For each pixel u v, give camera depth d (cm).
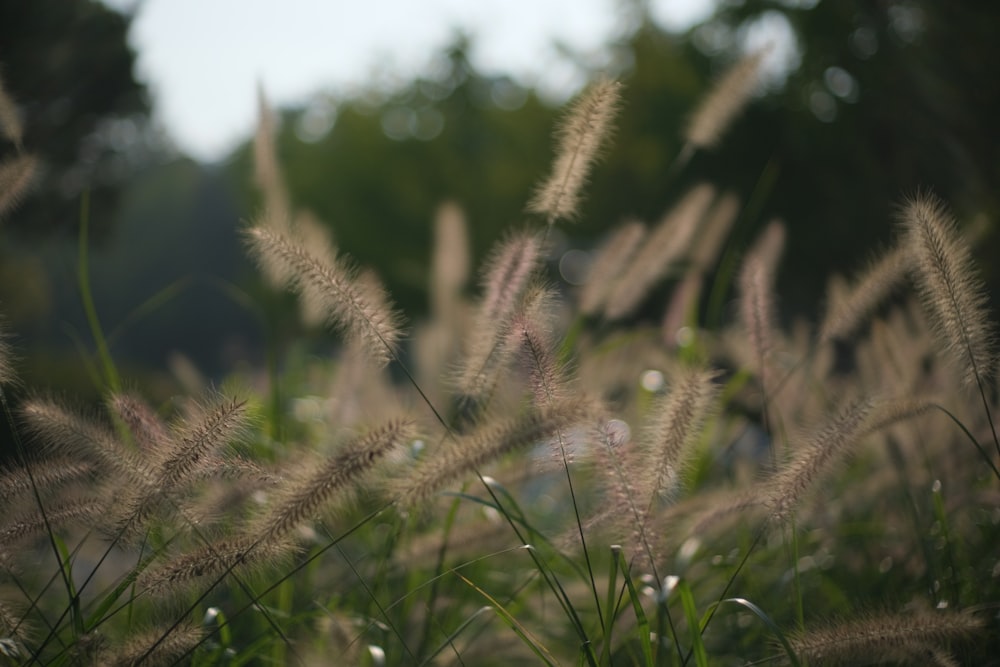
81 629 241
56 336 2539
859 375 479
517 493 355
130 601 239
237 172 2883
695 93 2819
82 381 909
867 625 249
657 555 253
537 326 258
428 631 325
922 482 417
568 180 312
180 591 234
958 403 421
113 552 424
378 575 332
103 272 8125
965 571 361
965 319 283
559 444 250
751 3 2162
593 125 314
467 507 397
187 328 7150
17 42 902
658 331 551
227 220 8500
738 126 2033
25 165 300
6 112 312
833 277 416
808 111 1855
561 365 256
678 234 422
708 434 466
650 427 261
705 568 395
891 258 376
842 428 265
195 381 598
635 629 305
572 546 292
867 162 1351
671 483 257
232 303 7175
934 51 864
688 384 261
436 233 513
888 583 375
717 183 2089
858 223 1805
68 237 939
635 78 2897
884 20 964
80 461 261
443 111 4316
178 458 232
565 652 358
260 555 230
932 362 475
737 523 366
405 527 338
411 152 4122
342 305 261
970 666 290
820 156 1800
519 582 412
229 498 255
